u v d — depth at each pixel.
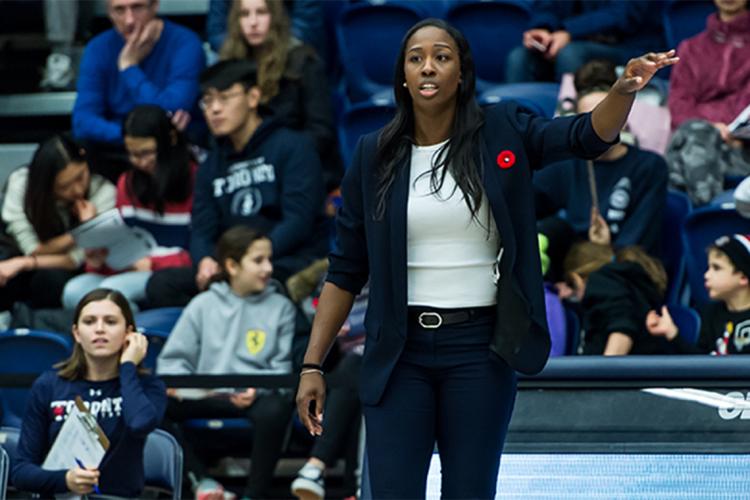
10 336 19.61
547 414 11.55
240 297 19.27
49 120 26.97
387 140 10.06
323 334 10.46
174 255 21.92
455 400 9.85
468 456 9.83
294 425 18.69
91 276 21.64
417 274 9.93
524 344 9.70
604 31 24.44
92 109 24.17
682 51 22.91
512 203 9.85
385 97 24.81
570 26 24.38
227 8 25.95
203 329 19.16
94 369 15.98
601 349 17.42
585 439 11.44
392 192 9.95
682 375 11.44
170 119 22.09
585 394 11.56
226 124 21.64
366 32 25.89
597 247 19.00
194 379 17.38
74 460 15.13
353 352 18.14
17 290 22.17
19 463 15.45
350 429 17.91
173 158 21.95
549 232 19.23
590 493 11.30
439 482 11.43
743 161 21.55
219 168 21.91
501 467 11.44
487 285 9.91
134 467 15.75
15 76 27.72
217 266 20.16
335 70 26.86
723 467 11.18
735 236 17.62
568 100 21.52
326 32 26.78
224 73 21.75
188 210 22.16
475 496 9.81
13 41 27.98
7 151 25.80
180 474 15.96
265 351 19.03
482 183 9.82
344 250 10.43
